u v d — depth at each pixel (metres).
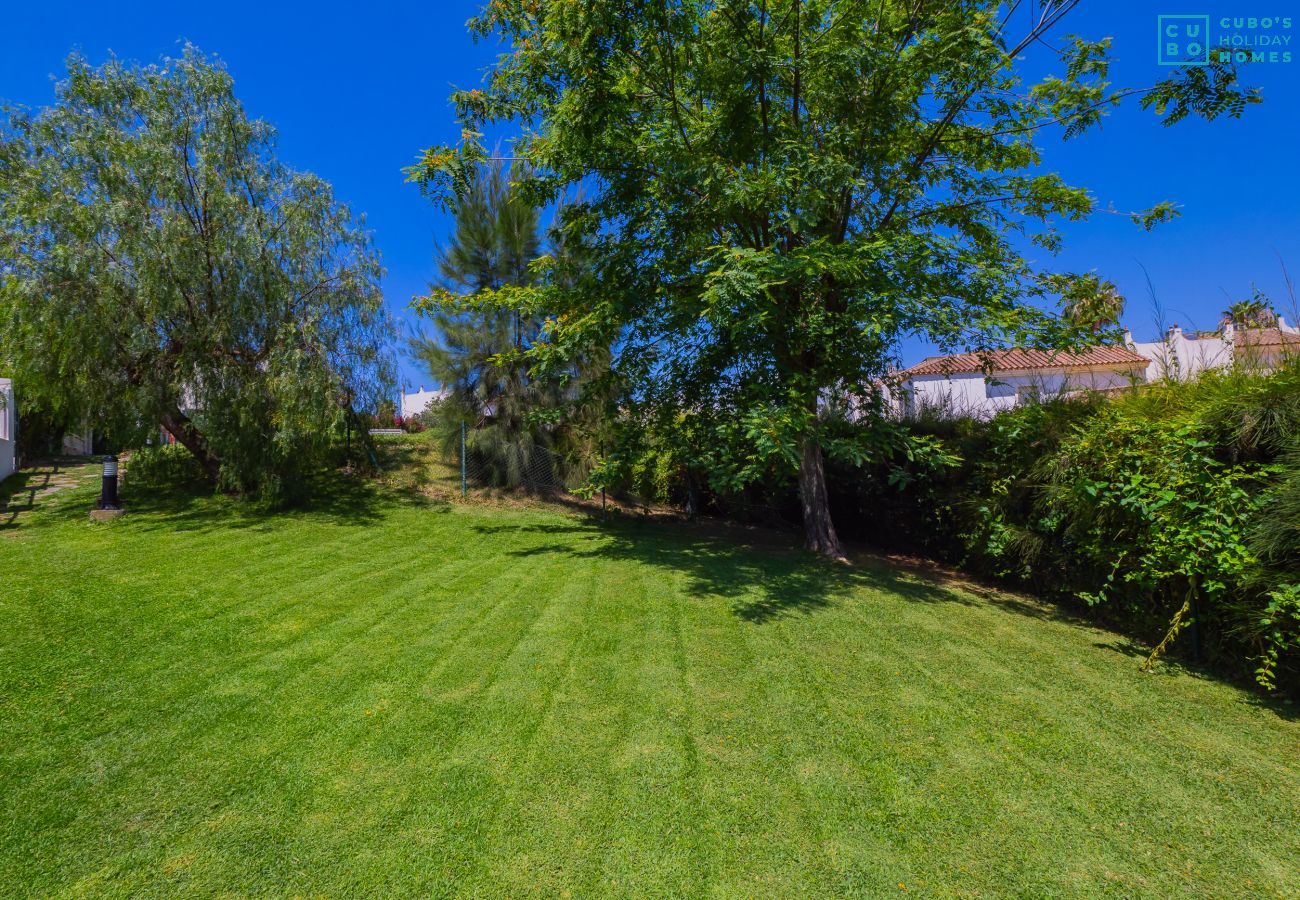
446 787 2.83
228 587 5.97
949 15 7.27
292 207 10.54
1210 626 4.72
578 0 6.40
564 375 10.44
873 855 2.45
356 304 11.06
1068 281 8.29
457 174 7.45
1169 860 2.46
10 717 3.31
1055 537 6.29
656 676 4.11
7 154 9.62
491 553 8.12
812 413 7.44
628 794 2.81
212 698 3.62
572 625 5.11
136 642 4.44
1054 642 5.13
